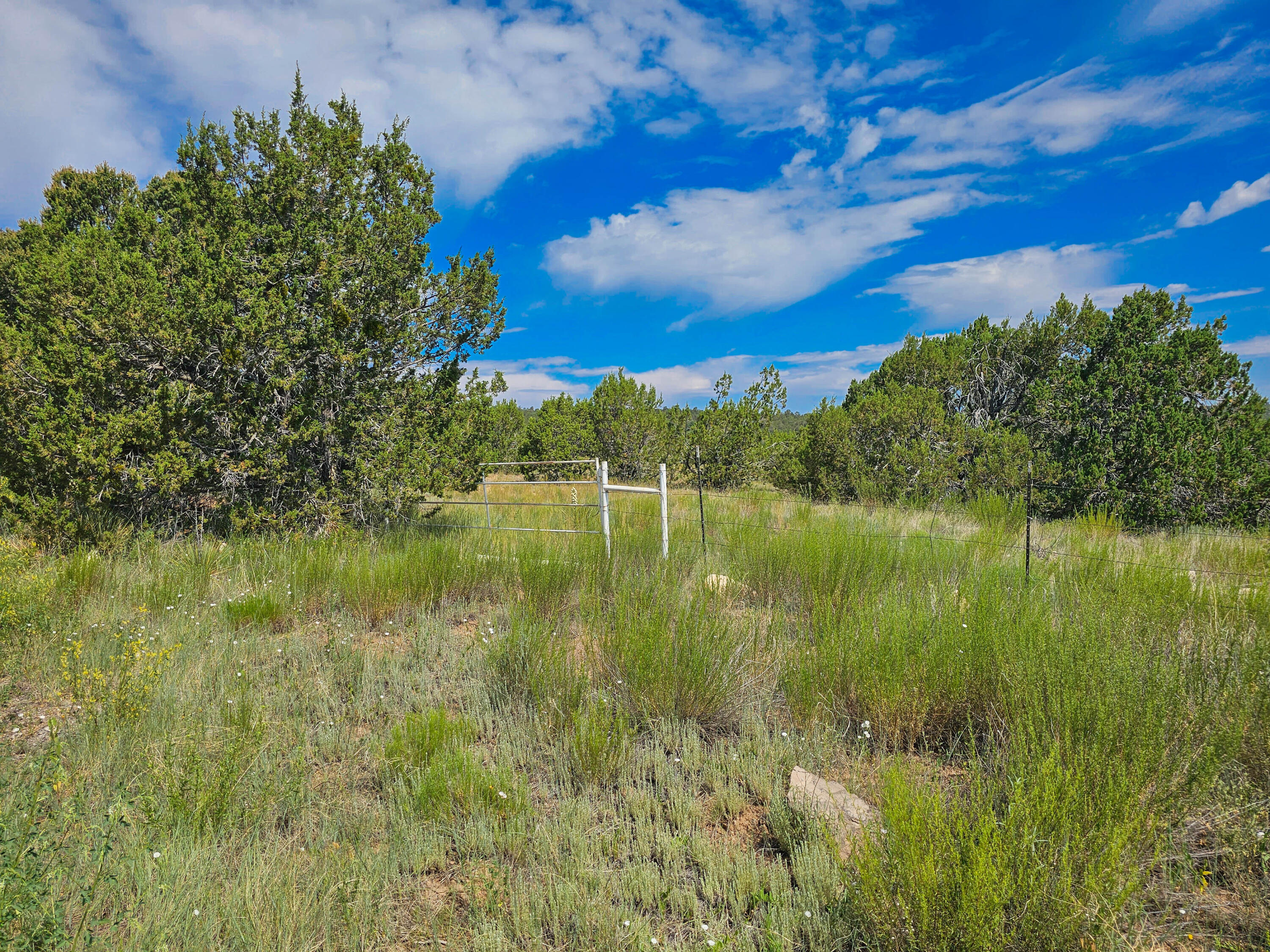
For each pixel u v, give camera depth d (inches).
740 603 259.1
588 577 267.3
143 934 92.6
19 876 89.6
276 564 298.2
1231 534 353.1
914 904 90.0
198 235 369.1
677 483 748.0
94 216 567.5
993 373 636.7
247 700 163.9
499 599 273.1
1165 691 133.9
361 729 165.3
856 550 273.1
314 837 122.5
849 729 160.9
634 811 131.2
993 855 91.4
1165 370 486.0
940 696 155.1
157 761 139.6
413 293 390.0
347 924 97.7
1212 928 97.7
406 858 116.9
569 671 175.2
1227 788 119.5
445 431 406.0
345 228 369.7
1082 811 104.3
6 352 317.7
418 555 287.9
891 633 172.6
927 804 102.9
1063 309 611.2
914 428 589.3
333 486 378.6
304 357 371.2
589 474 735.7
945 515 452.4
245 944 93.5
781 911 100.9
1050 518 482.3
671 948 96.0
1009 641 158.2
